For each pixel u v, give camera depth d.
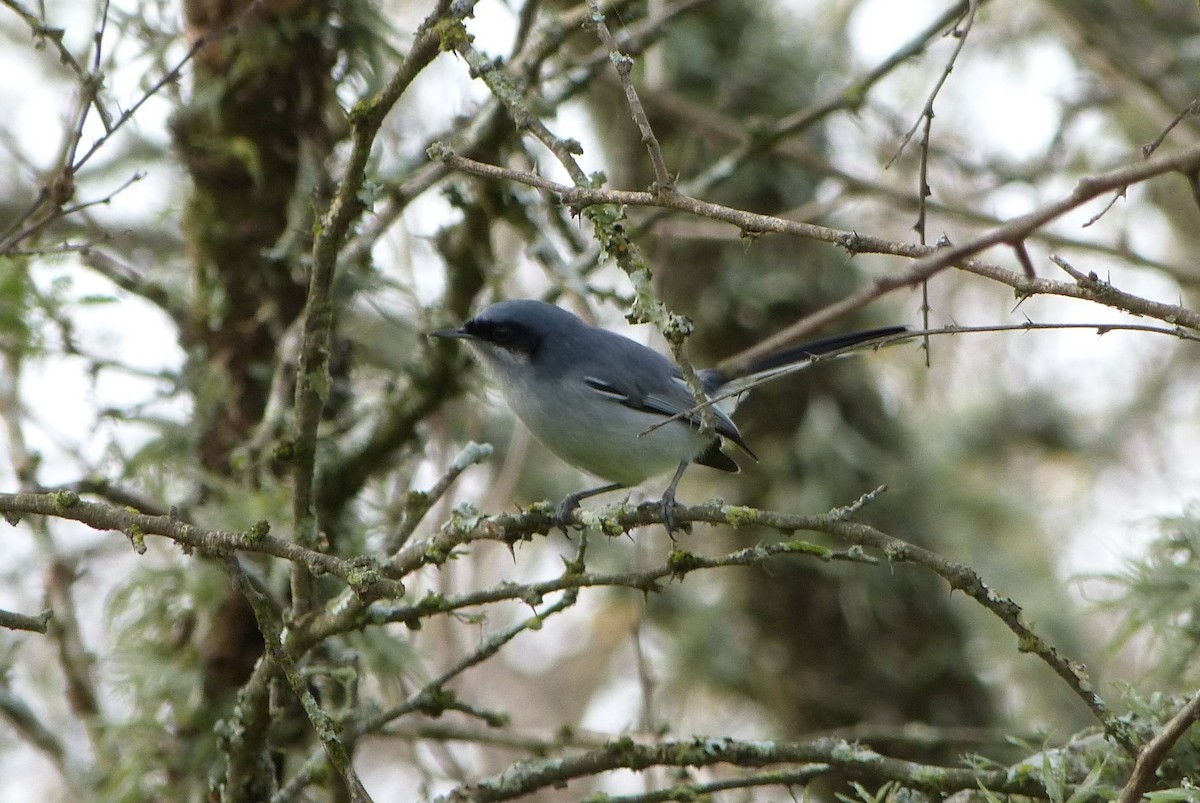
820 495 13.76
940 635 13.73
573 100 12.16
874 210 15.34
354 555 10.04
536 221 11.20
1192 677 7.88
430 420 11.57
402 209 10.27
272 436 9.59
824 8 15.77
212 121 10.30
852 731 12.97
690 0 11.27
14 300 9.65
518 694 17.62
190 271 10.75
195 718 9.45
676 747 7.62
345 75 10.59
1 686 10.13
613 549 15.79
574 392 10.07
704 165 14.16
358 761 15.98
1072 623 14.36
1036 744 11.29
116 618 9.77
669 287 14.28
